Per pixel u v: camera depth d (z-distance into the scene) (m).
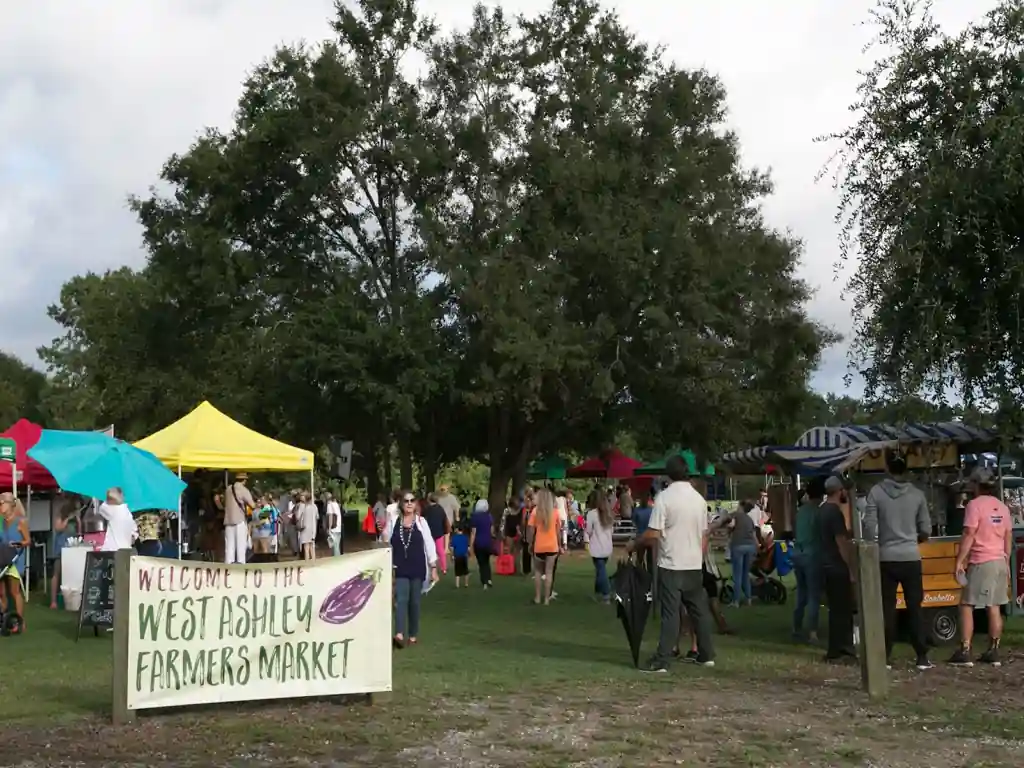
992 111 12.11
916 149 12.36
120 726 8.46
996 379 12.33
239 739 7.97
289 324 35.75
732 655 12.27
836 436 15.27
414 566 13.27
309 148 35.91
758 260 38.44
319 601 9.20
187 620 8.82
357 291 36.72
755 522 19.05
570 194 35.66
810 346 38.78
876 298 12.68
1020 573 13.98
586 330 35.19
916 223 11.95
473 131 36.44
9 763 7.26
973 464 15.02
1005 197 11.63
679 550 11.23
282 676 9.06
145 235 39.88
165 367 43.56
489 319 33.97
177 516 21.47
